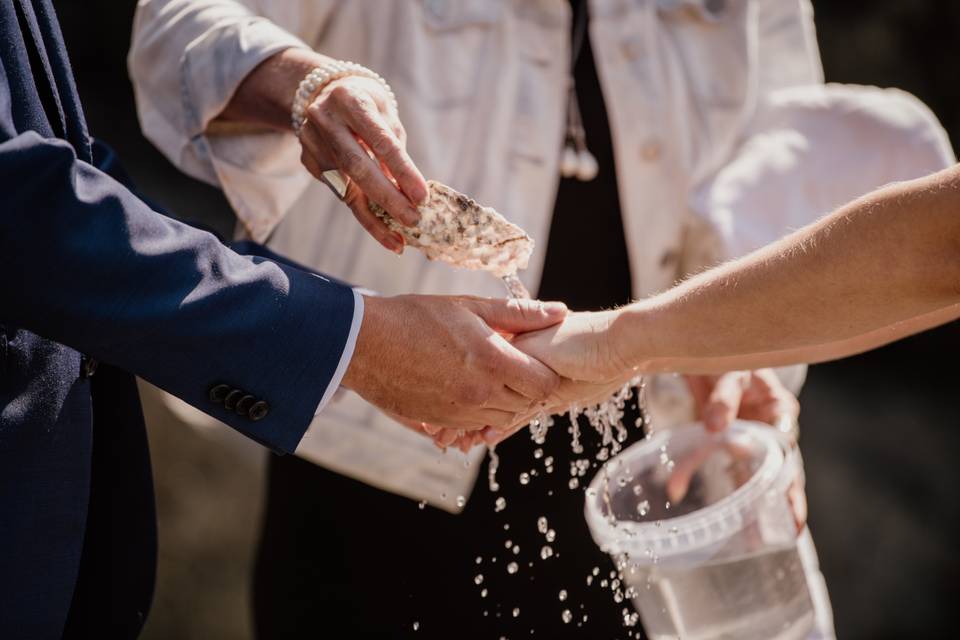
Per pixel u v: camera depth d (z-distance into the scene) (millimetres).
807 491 6242
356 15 2338
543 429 2033
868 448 6371
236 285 1621
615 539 2000
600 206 2436
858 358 6621
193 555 5484
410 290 2354
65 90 1642
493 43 2348
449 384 1840
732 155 2592
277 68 2062
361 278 2361
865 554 6105
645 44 2418
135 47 2266
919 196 1564
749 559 1996
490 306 1938
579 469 2264
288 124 2053
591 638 2463
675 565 1969
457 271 2338
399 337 1782
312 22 2346
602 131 2422
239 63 2070
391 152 1822
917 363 6559
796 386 2625
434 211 1852
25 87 1532
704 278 1808
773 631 2041
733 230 2441
